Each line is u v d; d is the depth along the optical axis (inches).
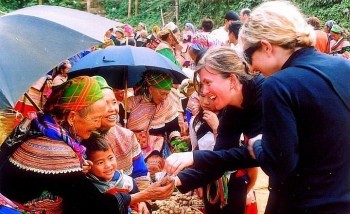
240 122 128.2
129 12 1240.2
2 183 105.0
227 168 124.0
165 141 177.8
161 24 1103.0
